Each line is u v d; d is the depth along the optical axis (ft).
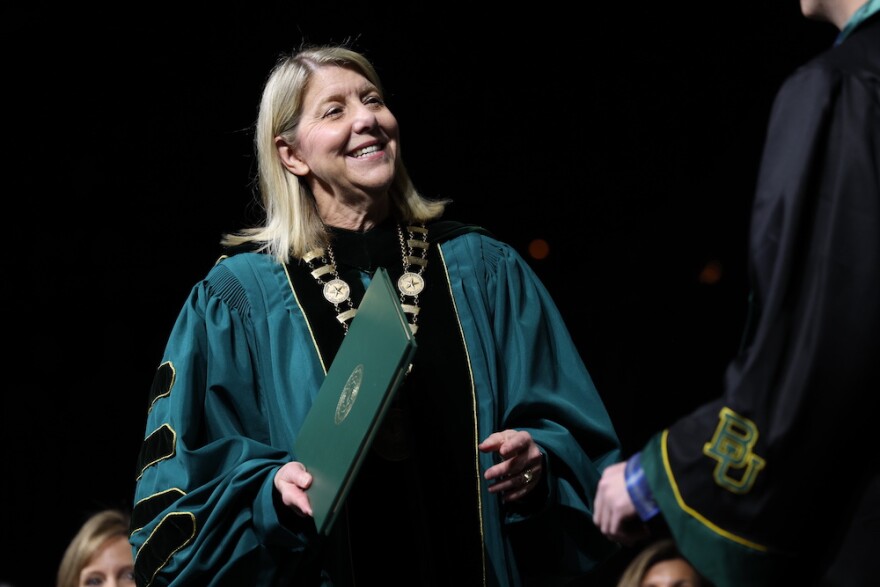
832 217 9.12
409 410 12.44
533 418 12.73
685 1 28.07
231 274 13.19
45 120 29.68
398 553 12.17
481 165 29.50
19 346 31.68
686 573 17.01
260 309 12.94
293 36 28.55
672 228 29.27
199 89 29.37
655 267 29.30
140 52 28.94
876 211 9.09
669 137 29.04
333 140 13.05
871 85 9.41
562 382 13.05
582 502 12.35
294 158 13.47
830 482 9.00
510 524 12.30
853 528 9.04
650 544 17.80
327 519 10.70
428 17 28.55
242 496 11.93
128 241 31.07
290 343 12.76
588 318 29.37
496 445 11.66
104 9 28.22
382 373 10.72
